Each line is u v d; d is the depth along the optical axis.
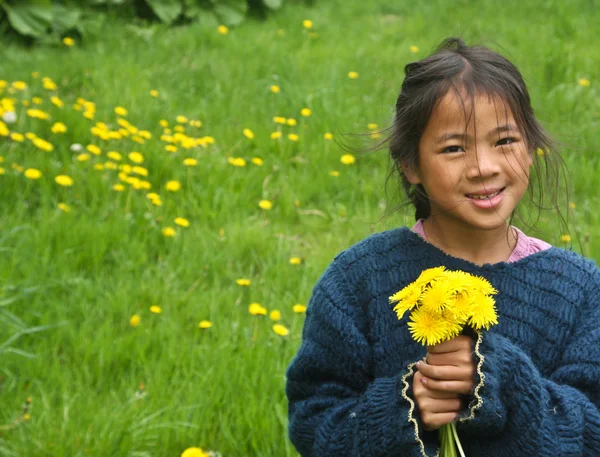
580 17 10.08
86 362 3.94
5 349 3.85
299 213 5.74
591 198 5.88
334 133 6.71
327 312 2.18
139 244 4.98
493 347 1.89
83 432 3.43
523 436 1.90
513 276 2.10
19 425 3.47
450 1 10.94
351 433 2.04
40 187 5.43
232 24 9.92
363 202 5.92
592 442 1.97
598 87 7.93
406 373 1.95
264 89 7.77
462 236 2.13
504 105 2.00
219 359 3.93
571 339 2.07
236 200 5.73
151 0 9.62
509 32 9.47
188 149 6.22
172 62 8.31
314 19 10.21
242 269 4.98
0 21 8.70
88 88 7.32
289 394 2.31
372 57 8.63
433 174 2.03
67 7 9.03
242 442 3.46
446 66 2.03
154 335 4.11
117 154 5.69
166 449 3.43
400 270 2.15
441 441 1.93
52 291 4.52
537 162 2.41
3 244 4.87
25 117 6.27
